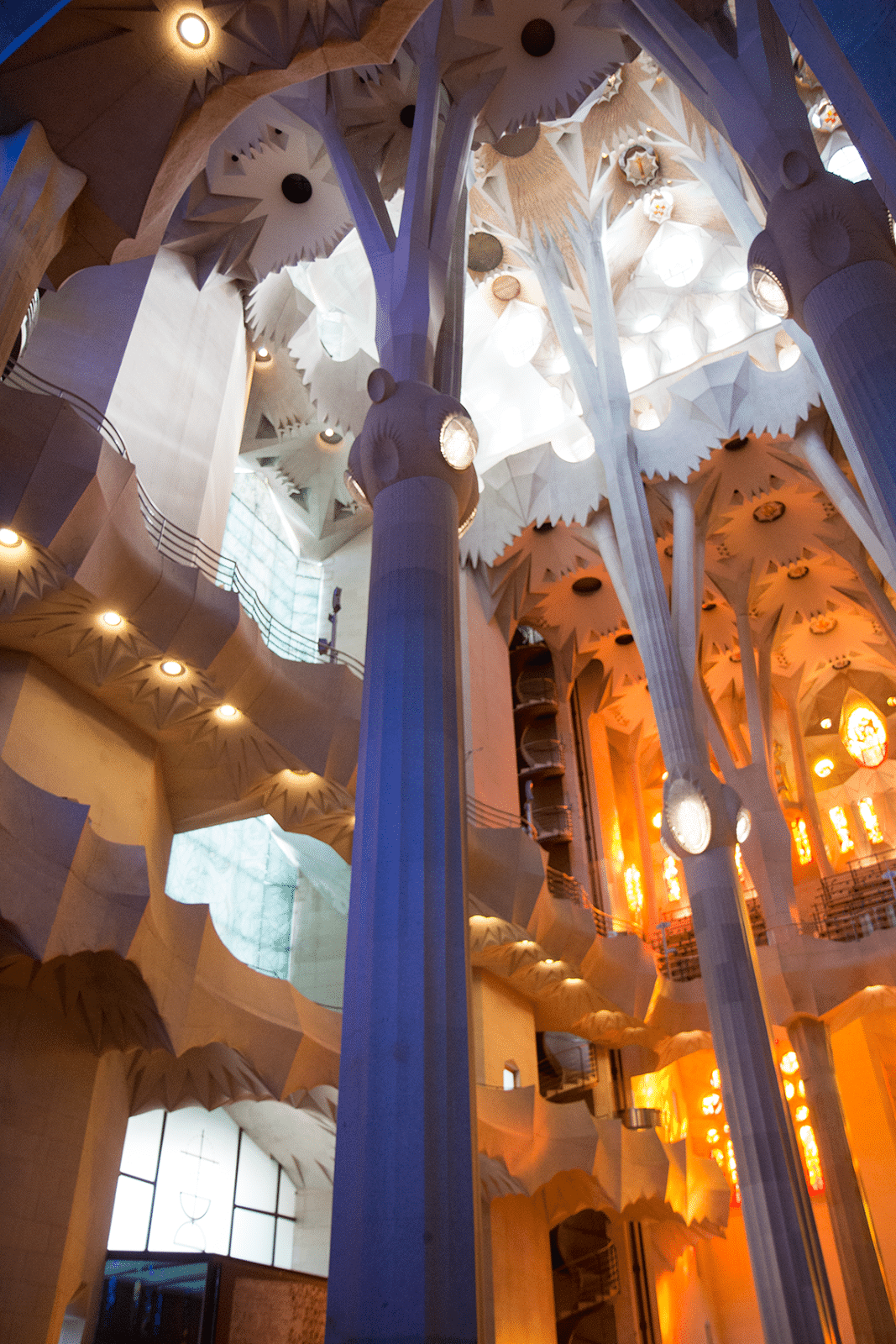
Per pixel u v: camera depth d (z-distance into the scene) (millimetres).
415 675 9336
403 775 8805
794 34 7977
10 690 12273
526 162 21484
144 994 11664
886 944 20766
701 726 18719
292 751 14328
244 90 8828
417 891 8250
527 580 24188
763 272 10531
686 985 22031
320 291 22078
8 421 11000
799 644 28594
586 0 14508
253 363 19547
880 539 19047
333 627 21109
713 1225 21125
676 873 30016
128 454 14484
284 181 17297
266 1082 13922
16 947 10156
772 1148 15109
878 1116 23125
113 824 13102
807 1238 14508
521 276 24328
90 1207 12461
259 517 22734
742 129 11500
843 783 29250
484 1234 16391
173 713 13820
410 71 15211
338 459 22812
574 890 24562
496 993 19625
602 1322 21156
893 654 28188
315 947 19641
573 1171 18000
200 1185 15453
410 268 12219
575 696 28312
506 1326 16344
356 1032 7840
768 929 22391
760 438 21172
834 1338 13906
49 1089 11633
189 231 17109
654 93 19859
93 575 11828
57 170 8391
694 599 20391
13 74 8195
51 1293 10953
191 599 12766
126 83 8453
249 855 19688
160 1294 13609
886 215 9969
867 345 9211
